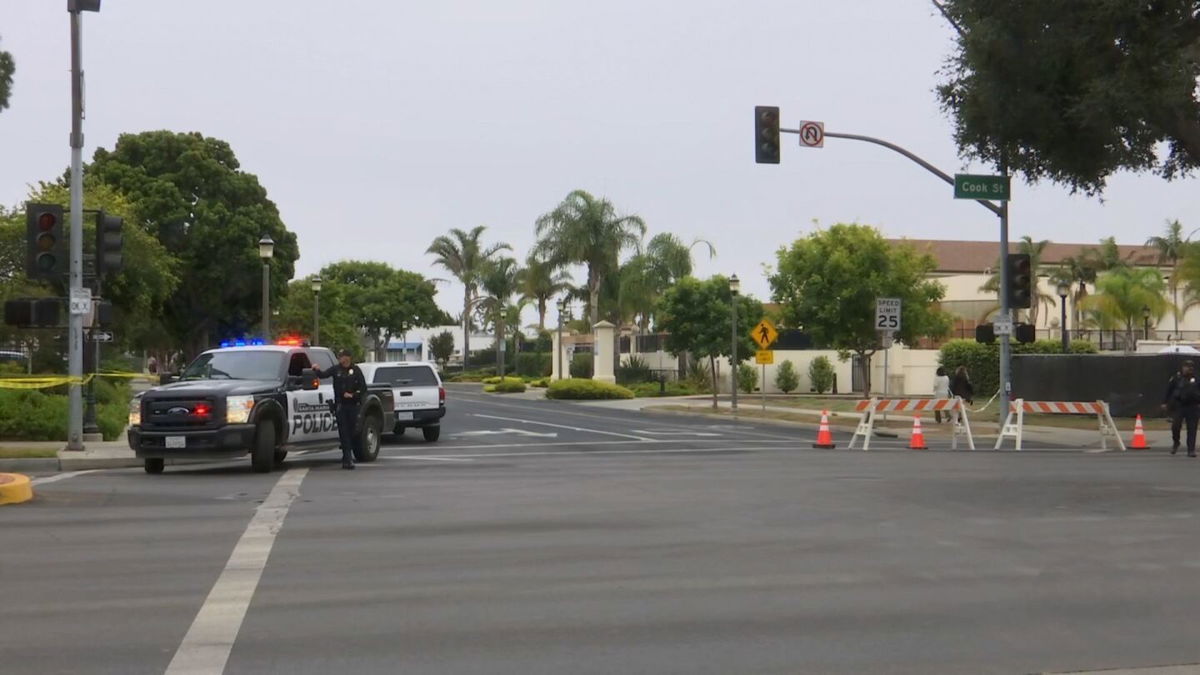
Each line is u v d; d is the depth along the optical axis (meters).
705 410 46.53
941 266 91.31
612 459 23.86
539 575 10.29
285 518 13.86
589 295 73.12
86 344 29.02
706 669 7.30
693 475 19.67
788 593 9.59
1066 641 8.08
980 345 55.41
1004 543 12.12
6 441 26.30
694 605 9.11
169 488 17.47
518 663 7.40
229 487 17.62
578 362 75.94
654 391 63.94
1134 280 67.00
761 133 27.47
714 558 11.18
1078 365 41.34
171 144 57.34
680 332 50.78
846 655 7.66
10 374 34.22
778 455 25.06
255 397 20.14
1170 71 22.55
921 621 8.63
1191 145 24.52
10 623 8.39
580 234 67.88
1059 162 26.22
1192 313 77.25
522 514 14.31
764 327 42.03
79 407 23.56
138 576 10.13
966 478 19.00
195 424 19.67
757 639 8.06
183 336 58.41
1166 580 10.22
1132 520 13.86
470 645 7.84
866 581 10.11
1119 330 68.94
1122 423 38.09
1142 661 7.59
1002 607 9.12
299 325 65.19
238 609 8.87
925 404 27.91
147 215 54.94
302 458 24.11
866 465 21.89
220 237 55.84
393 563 10.82
